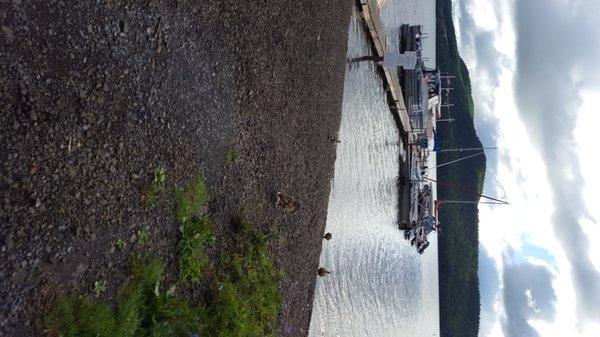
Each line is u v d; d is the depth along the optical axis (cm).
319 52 1088
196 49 684
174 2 639
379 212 1736
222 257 748
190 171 679
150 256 603
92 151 525
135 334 567
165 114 629
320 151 1109
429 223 2225
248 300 787
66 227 495
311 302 1057
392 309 1902
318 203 1101
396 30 2059
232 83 767
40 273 470
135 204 581
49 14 484
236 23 771
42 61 477
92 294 521
